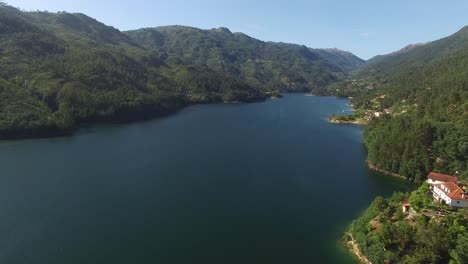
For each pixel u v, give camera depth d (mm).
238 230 90500
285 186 123375
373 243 75562
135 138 194125
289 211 102500
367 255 75125
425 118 159250
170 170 137875
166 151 167125
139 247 81062
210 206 104625
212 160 153875
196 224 93000
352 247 81688
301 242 85000
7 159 146250
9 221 91562
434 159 127750
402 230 72000
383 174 137750
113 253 78375
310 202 109375
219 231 89562
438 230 68250
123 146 174500
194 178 129375
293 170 142000
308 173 138375
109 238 84625
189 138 198125
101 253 78250
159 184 121875
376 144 151125
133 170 136500
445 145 128625
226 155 162875
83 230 88000
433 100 192875
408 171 129875
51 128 192000
